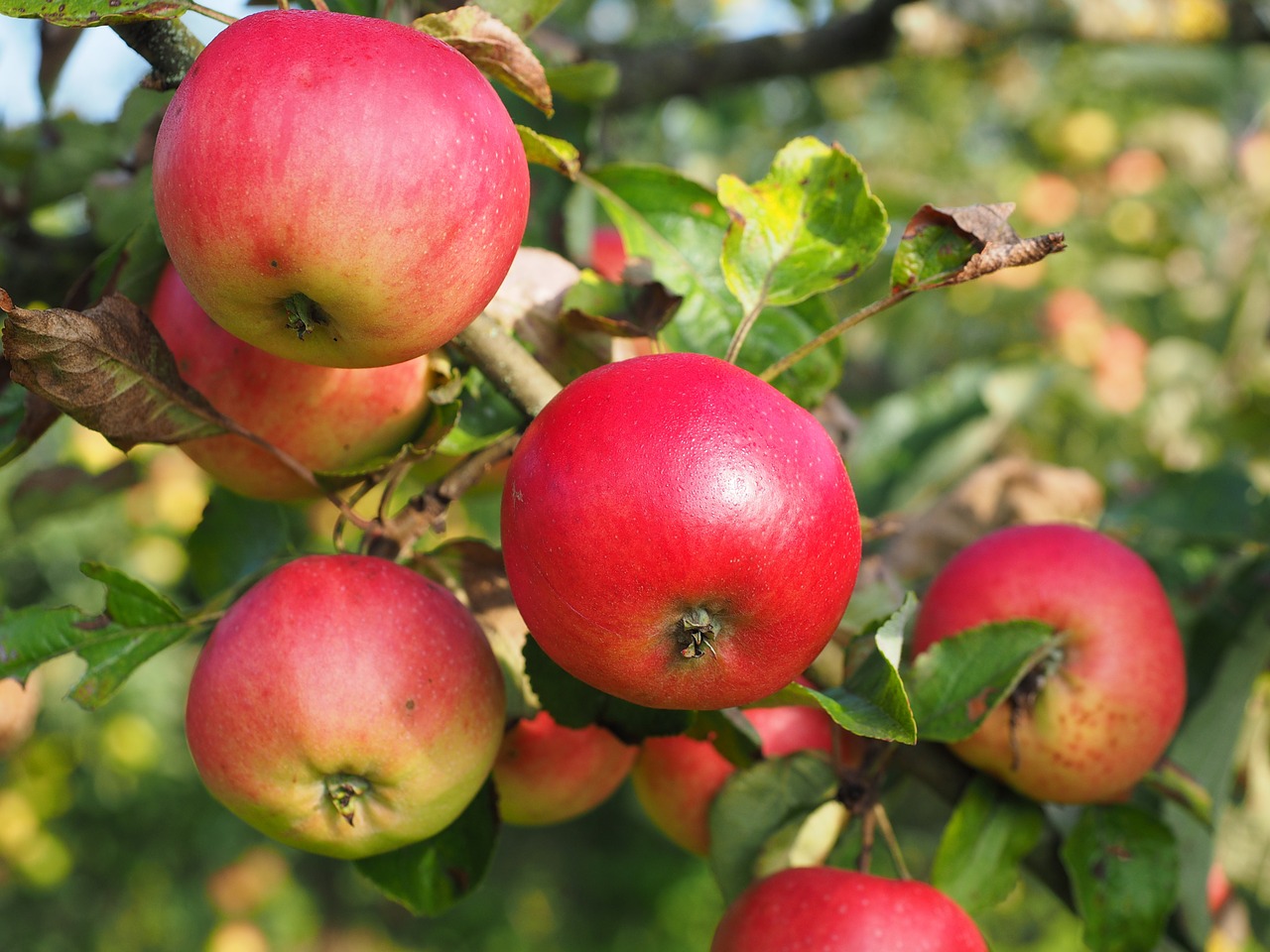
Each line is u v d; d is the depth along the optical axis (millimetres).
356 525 466
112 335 417
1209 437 1064
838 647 492
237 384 456
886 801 541
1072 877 503
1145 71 1371
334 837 436
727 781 496
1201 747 572
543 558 395
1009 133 1559
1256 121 1344
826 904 451
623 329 469
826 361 508
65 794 1353
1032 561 498
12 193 590
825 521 396
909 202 848
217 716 422
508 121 407
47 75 628
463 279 400
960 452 831
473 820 475
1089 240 1341
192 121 385
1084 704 488
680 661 406
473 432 480
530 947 2492
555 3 473
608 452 390
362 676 419
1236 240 1295
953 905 458
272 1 523
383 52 391
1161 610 499
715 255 517
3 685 606
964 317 1294
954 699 473
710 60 855
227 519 529
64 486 652
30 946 1838
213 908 1839
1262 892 665
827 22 873
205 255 390
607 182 520
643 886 2562
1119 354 1198
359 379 461
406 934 2553
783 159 465
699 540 385
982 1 920
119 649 453
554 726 497
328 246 385
